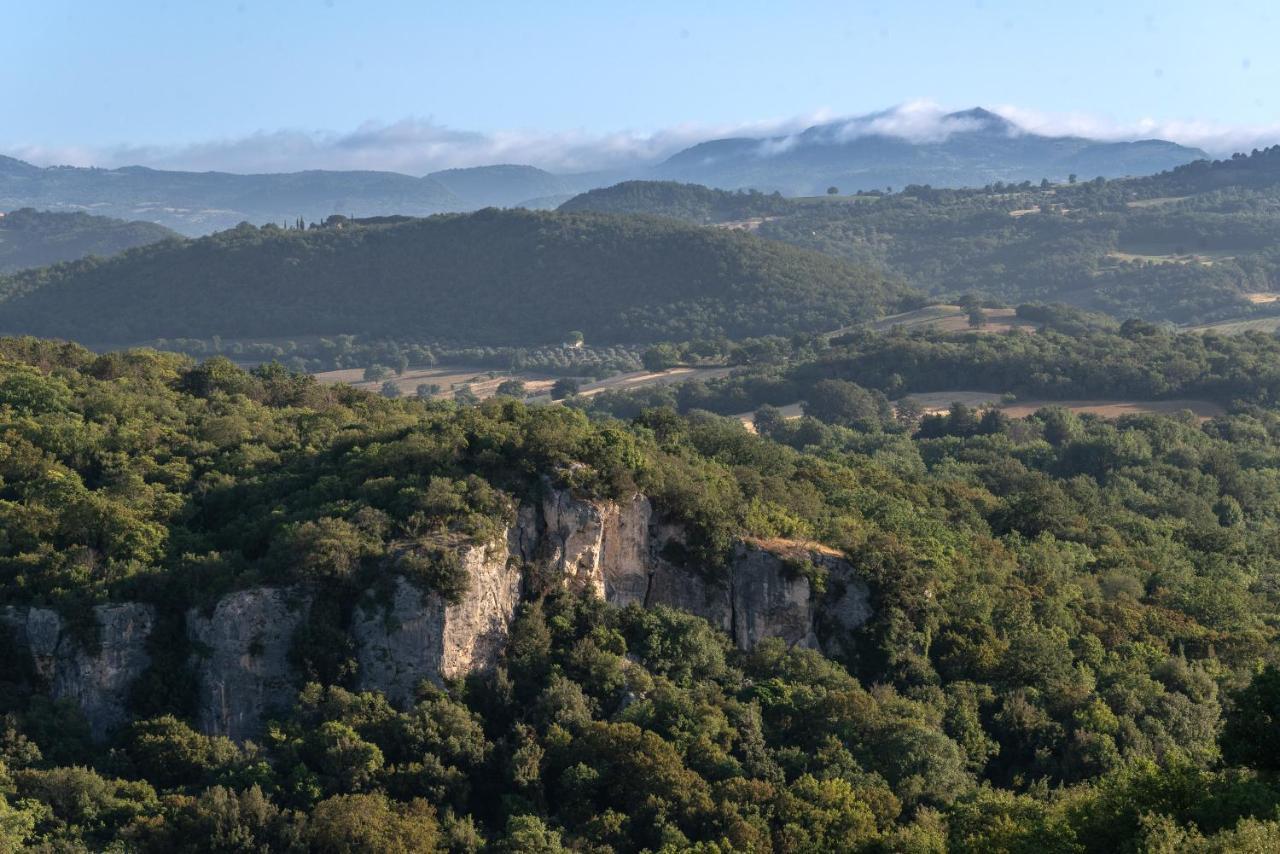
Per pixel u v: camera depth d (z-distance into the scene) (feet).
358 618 291.79
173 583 301.63
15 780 259.60
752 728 287.48
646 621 311.88
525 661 296.71
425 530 303.07
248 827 252.21
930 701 308.40
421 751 274.57
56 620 292.40
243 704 287.89
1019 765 301.84
